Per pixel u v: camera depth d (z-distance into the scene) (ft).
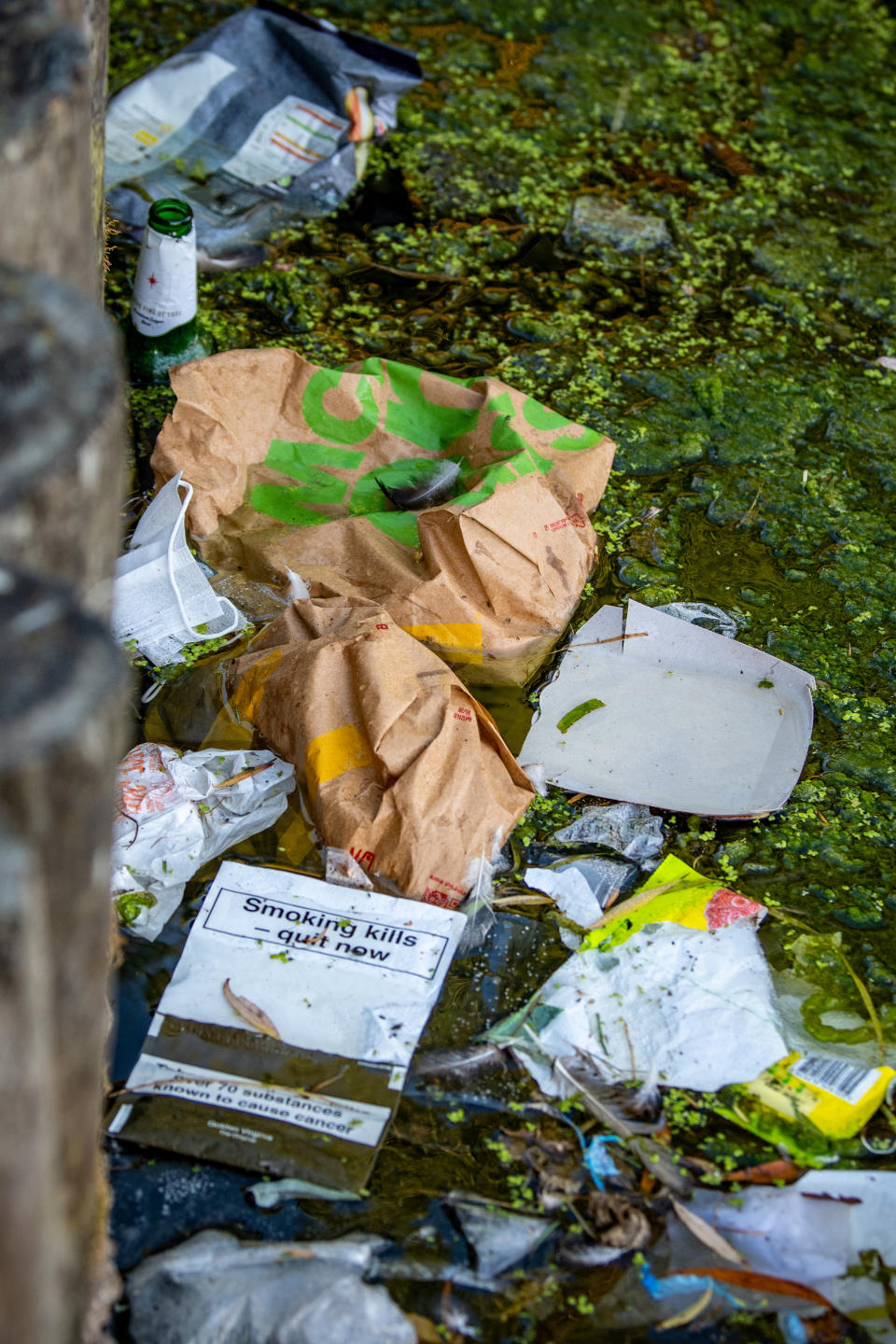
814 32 15.34
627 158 12.95
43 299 3.78
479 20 14.42
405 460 8.86
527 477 8.18
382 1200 5.55
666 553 9.14
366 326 10.57
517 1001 6.34
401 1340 5.05
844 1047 6.30
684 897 6.86
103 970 4.32
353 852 6.56
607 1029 6.24
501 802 6.86
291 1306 5.03
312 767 6.73
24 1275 3.24
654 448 9.93
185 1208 5.43
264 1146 5.60
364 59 11.75
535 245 11.73
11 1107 3.04
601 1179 5.71
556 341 10.78
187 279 9.22
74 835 3.41
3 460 3.40
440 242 11.53
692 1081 6.08
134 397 9.50
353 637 7.12
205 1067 5.85
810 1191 5.70
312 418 8.90
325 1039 6.01
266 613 8.04
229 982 6.18
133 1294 5.08
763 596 8.95
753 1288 5.39
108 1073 5.78
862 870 7.25
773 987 6.54
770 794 7.43
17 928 2.92
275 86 11.78
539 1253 5.44
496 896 6.75
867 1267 5.49
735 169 13.08
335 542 8.24
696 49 14.67
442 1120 5.85
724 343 11.05
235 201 11.26
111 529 4.21
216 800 6.92
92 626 3.40
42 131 4.07
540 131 13.05
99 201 6.56
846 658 8.59
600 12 14.90
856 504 9.78
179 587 7.84
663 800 7.32
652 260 11.80
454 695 7.00
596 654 8.16
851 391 10.78
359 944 6.39
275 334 10.35
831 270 12.04
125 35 13.09
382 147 12.42
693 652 8.20
